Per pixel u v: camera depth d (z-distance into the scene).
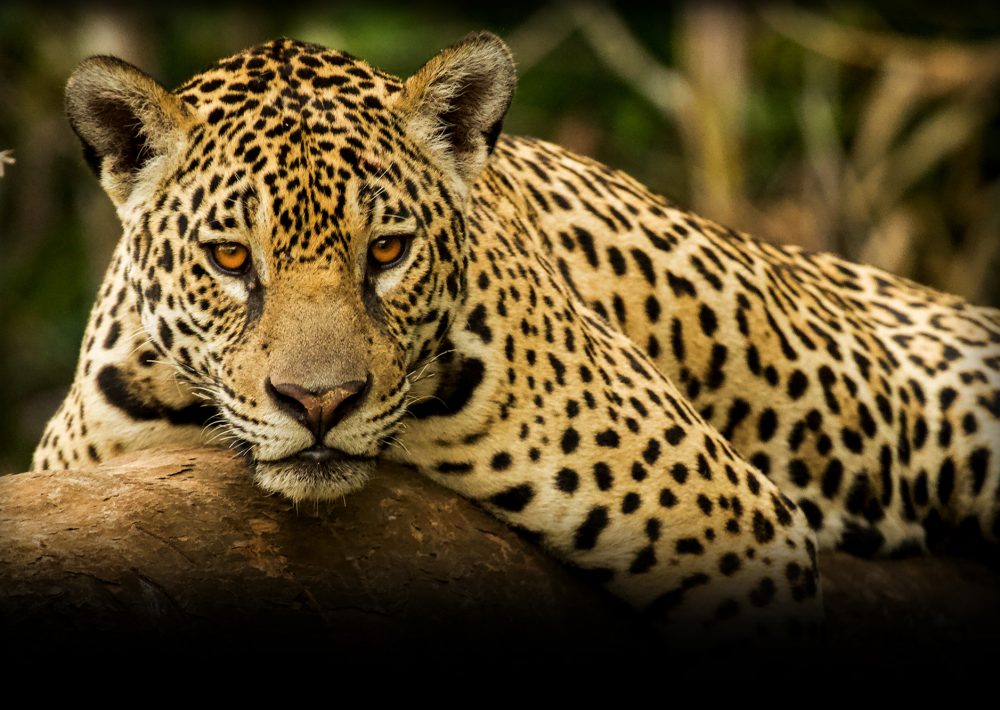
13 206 21.66
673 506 7.75
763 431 9.67
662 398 8.05
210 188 6.57
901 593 9.52
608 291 9.16
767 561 8.02
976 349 10.63
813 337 9.99
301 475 6.57
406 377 6.83
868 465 9.95
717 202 21.02
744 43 21.30
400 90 7.10
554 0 22.69
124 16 21.45
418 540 7.19
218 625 6.45
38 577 6.18
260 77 6.89
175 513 6.71
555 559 7.74
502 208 8.32
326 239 6.50
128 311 7.60
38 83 21.81
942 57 21.42
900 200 21.64
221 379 6.64
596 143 22.67
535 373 7.55
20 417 20.81
